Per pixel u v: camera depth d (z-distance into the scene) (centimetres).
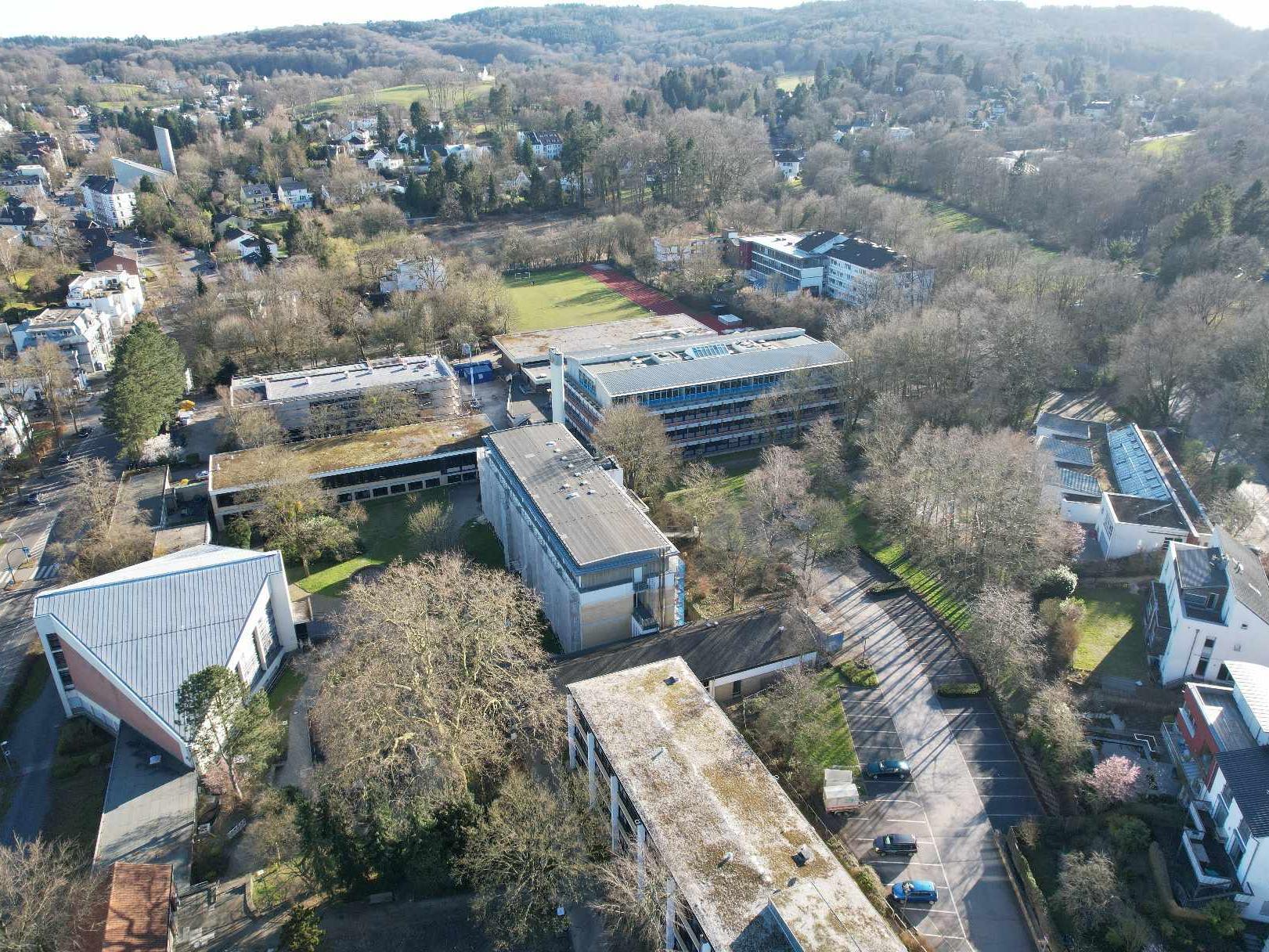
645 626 10469
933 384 15538
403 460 14775
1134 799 8100
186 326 19950
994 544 11075
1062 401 17012
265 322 19675
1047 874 7706
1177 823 7850
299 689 10531
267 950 7188
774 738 9056
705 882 6322
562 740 8831
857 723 9506
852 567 12412
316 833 7288
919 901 7525
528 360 19788
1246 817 7044
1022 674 9481
